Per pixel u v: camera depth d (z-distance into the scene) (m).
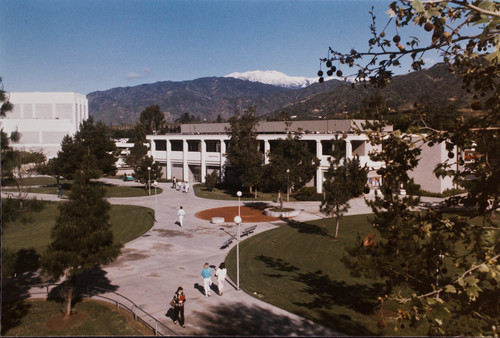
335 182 26.20
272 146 54.81
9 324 13.13
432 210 6.72
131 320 13.77
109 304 15.20
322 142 49.91
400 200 7.06
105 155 52.06
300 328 12.96
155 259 21.42
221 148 60.25
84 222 13.66
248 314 14.21
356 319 13.74
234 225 30.64
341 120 49.31
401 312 4.93
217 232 28.20
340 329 12.81
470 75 5.48
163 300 15.66
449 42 4.87
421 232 6.60
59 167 47.75
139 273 19.05
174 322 13.48
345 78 5.67
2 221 13.03
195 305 15.13
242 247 24.22
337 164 26.52
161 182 63.09
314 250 23.55
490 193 5.64
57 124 87.94
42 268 13.24
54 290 16.75
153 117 92.62
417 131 5.74
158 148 72.81
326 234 27.58
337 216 26.34
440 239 6.46
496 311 5.78
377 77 5.64
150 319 13.77
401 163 5.93
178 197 46.50
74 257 13.17
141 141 88.75
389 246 7.04
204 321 13.62
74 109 101.75
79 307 14.91
